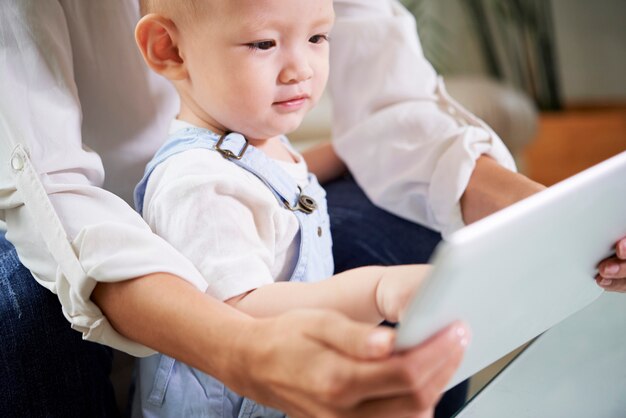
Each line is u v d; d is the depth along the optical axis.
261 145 0.82
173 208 0.70
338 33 1.03
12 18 0.75
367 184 1.01
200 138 0.77
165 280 0.62
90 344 0.79
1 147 0.73
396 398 0.47
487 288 0.49
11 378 0.74
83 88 0.87
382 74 1.02
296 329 0.51
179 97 0.90
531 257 0.51
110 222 0.66
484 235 0.43
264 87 0.74
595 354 0.75
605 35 3.05
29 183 0.70
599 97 3.11
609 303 0.73
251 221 0.72
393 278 0.61
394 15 1.08
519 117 2.58
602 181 0.51
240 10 0.71
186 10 0.74
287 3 0.72
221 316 0.57
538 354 0.71
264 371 0.52
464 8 3.00
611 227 0.60
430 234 0.96
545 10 3.03
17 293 0.76
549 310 0.63
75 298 0.65
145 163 0.91
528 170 2.69
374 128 0.99
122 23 0.86
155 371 0.80
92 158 0.78
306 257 0.78
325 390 0.48
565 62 3.10
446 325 0.48
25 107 0.73
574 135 2.83
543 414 0.74
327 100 2.32
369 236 0.98
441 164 0.90
